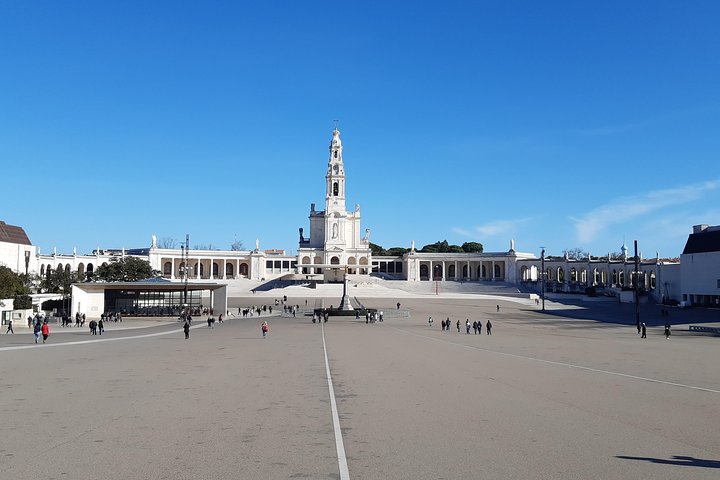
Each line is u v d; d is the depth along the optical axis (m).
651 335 61.06
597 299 129.75
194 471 12.69
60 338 52.84
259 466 13.05
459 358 37.16
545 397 22.28
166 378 27.42
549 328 72.19
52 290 119.75
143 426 17.17
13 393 22.97
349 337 55.97
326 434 16.17
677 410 19.69
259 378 27.59
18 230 128.88
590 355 39.69
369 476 12.34
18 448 14.65
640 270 135.38
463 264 190.75
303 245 194.88
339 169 187.12
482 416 18.66
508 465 13.16
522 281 170.75
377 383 26.02
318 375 28.73
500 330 68.94
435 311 105.50
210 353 39.75
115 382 26.02
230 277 189.75
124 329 67.19
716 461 13.50
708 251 108.25
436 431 16.55
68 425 17.28
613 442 15.30
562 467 13.01
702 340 54.06
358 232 191.88
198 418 18.33
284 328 69.88
